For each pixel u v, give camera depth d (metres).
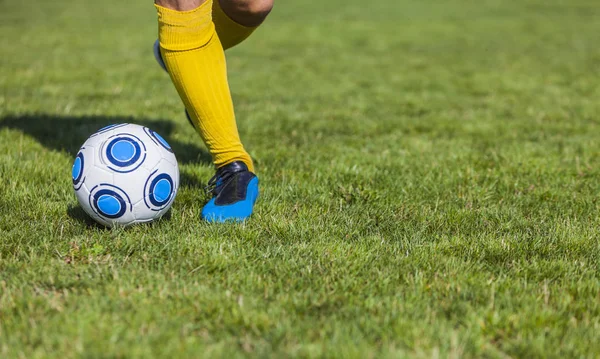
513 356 2.01
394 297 2.33
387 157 4.76
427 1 27.06
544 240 3.01
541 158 4.82
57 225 3.01
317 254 2.75
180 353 1.92
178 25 2.85
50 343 1.94
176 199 3.45
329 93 8.40
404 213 3.42
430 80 9.81
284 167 4.34
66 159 4.18
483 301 2.34
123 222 2.90
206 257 2.63
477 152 5.06
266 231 3.02
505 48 14.16
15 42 12.72
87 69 9.49
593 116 6.99
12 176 3.69
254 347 2.00
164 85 8.27
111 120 5.75
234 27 3.39
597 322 2.19
